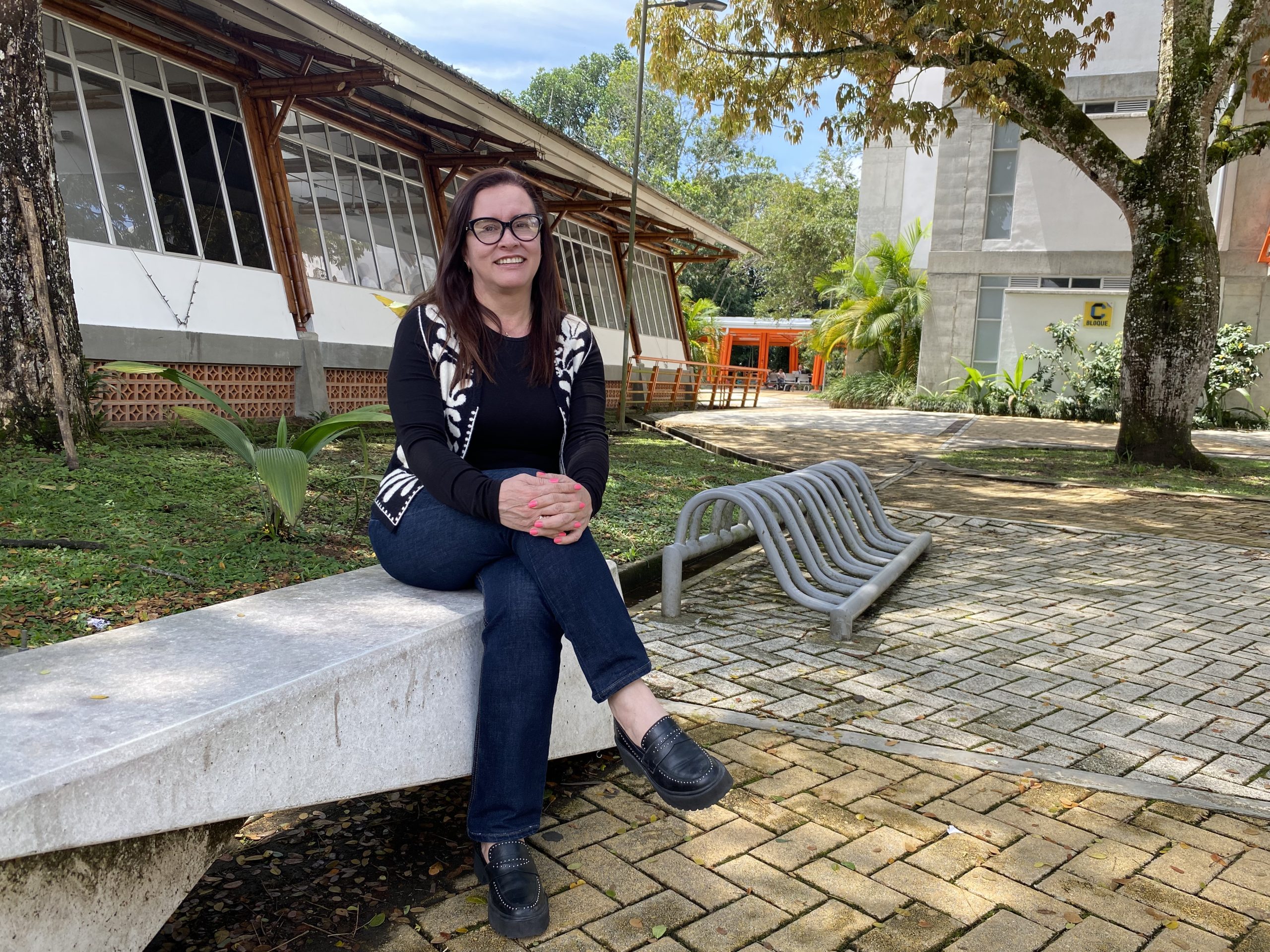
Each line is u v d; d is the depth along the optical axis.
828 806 2.69
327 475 6.52
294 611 2.32
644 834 2.52
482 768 2.12
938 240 22.19
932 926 2.11
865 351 25.28
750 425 16.88
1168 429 11.70
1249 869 2.40
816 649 4.19
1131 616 4.90
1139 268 11.80
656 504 7.33
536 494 2.11
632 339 20.55
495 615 2.16
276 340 10.08
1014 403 20.98
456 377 2.41
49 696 1.74
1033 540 7.08
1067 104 11.87
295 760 1.86
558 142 13.35
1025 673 3.95
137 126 8.87
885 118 12.32
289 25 8.74
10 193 5.39
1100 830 2.59
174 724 1.62
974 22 11.20
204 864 1.84
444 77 10.56
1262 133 12.06
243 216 10.05
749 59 12.87
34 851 1.41
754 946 2.03
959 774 2.93
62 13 8.13
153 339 8.64
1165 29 11.66
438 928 2.08
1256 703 3.66
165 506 4.91
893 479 10.30
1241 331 19.11
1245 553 6.70
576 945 2.02
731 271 53.69
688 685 3.69
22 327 5.51
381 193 12.65
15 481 4.80
